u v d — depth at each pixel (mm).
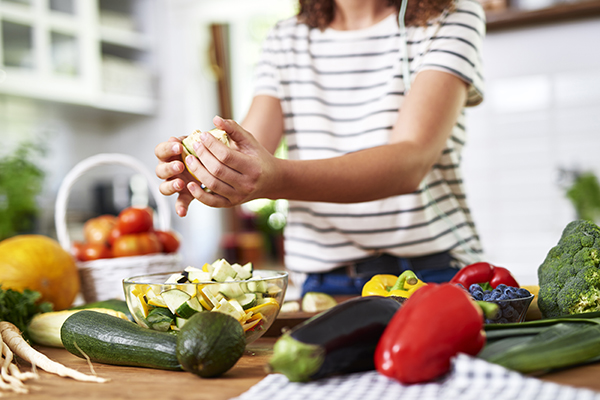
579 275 783
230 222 3863
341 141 1311
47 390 622
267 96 1358
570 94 2547
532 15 2484
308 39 1345
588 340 597
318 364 543
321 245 1298
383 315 596
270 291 747
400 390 522
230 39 4023
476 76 1119
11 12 2830
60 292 1206
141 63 3768
